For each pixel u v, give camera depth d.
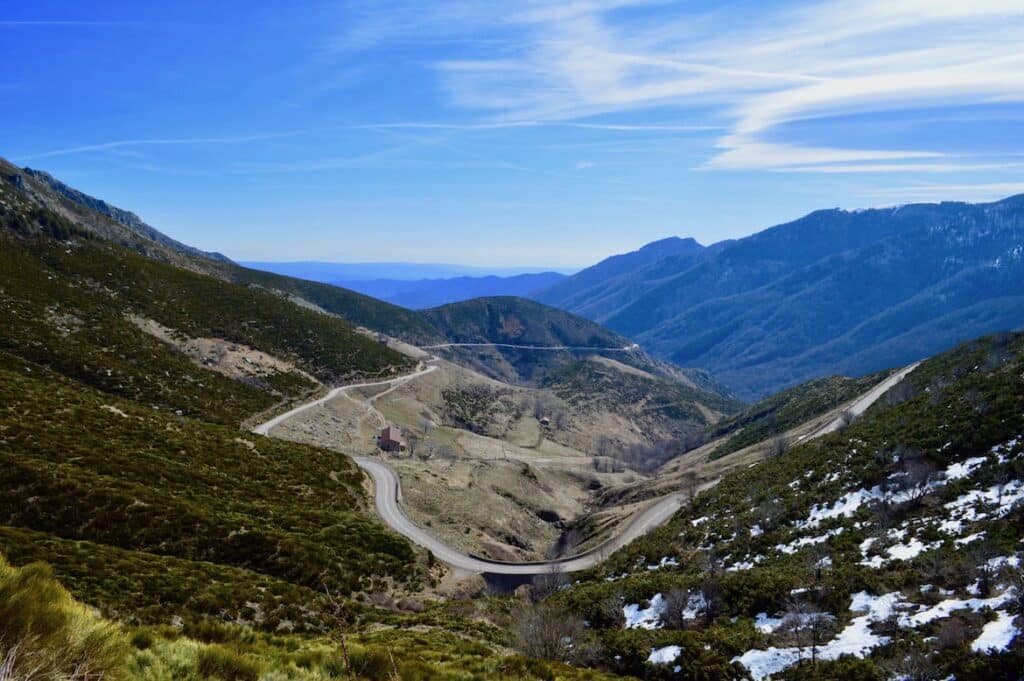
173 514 35.19
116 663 8.21
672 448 168.62
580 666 26.45
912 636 22.64
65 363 77.44
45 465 35.16
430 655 20.77
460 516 72.06
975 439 41.16
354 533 45.28
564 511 103.44
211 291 133.00
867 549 34.22
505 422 168.25
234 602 25.83
